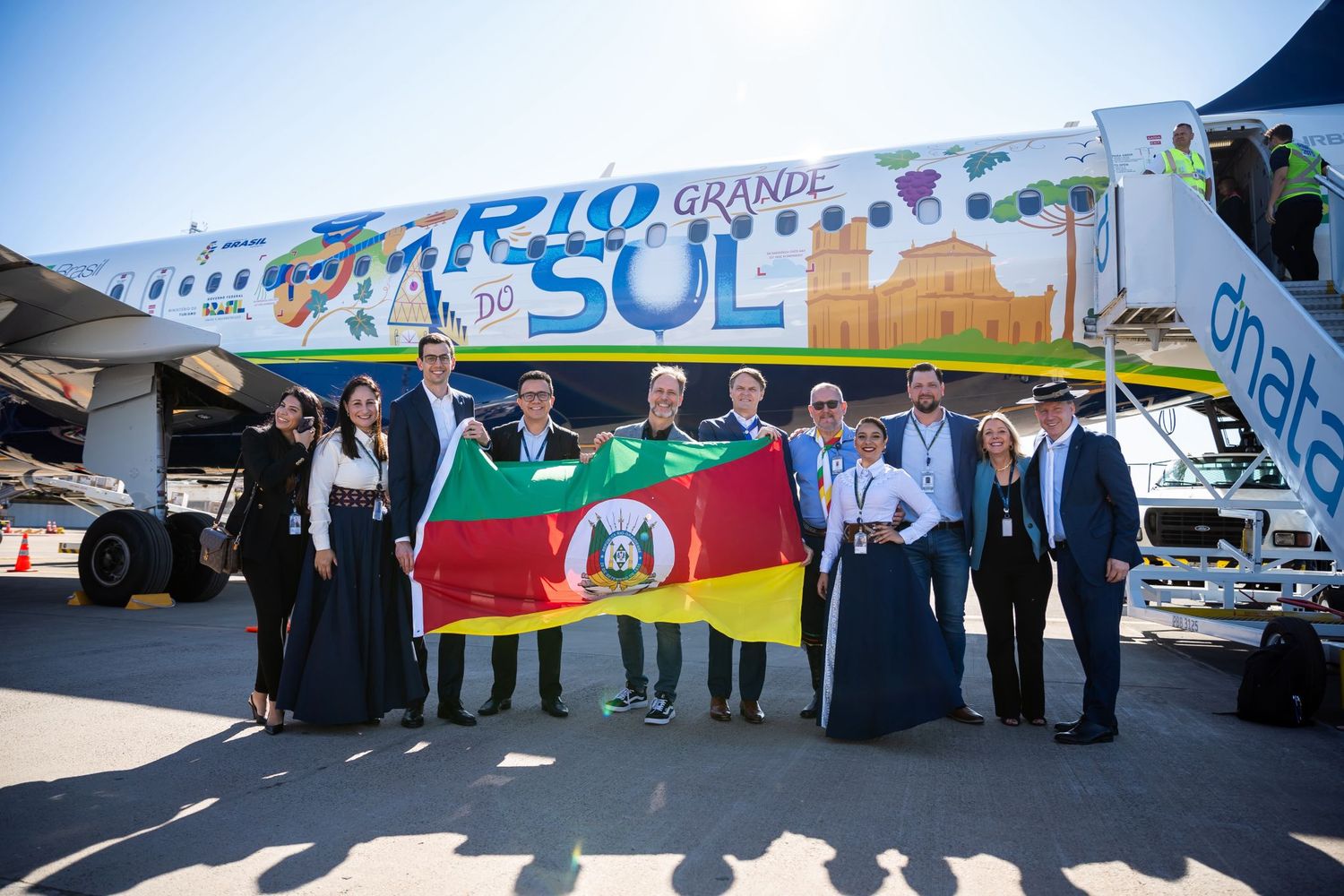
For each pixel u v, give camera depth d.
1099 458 4.39
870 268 8.38
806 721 4.68
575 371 9.34
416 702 4.45
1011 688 4.58
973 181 8.38
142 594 9.12
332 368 10.29
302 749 4.02
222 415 10.58
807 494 4.93
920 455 4.83
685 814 3.14
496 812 3.17
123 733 4.26
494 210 10.04
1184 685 5.70
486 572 4.65
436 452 4.67
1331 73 9.34
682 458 4.77
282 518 4.39
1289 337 4.89
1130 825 3.05
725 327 8.73
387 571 4.50
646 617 4.57
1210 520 10.09
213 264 11.38
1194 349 7.96
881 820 3.09
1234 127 8.16
